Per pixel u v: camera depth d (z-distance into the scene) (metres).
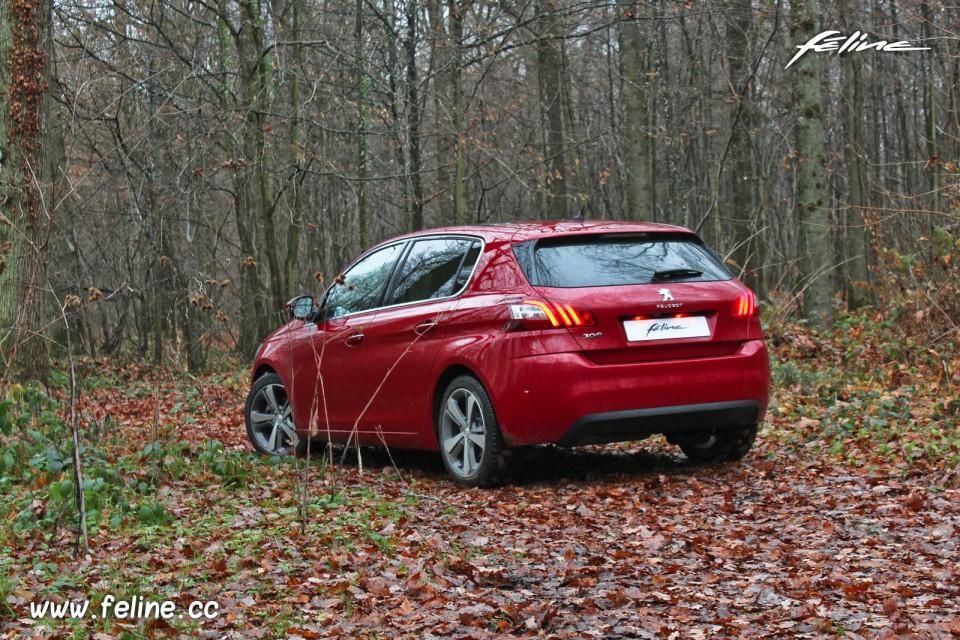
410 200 18.48
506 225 7.52
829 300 15.43
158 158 16.52
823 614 4.34
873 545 5.41
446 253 7.68
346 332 8.27
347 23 21.83
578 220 7.53
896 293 13.38
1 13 9.61
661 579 4.88
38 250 8.15
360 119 18.88
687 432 7.67
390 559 5.29
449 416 7.39
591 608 4.48
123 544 5.59
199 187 16.16
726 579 4.91
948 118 21.25
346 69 19.14
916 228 13.72
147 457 7.88
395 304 7.96
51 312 14.47
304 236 27.81
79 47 15.92
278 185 19.09
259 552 5.36
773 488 6.90
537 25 19.11
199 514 6.38
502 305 6.91
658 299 6.88
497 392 6.86
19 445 7.46
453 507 6.51
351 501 6.72
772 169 31.44
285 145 18.94
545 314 6.73
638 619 4.36
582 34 15.92
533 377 6.71
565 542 5.63
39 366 9.70
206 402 13.46
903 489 6.66
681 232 7.41
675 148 26.78
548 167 22.06
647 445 8.97
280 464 8.27
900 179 23.77
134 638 4.09
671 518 6.16
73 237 17.19
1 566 5.09
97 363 17.80
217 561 5.14
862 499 6.48
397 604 4.57
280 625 4.26
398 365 7.74
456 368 7.32
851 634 4.09
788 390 11.09
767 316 15.27
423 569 5.03
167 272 17.77
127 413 12.66
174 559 5.29
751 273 17.95
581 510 6.34
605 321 6.75
